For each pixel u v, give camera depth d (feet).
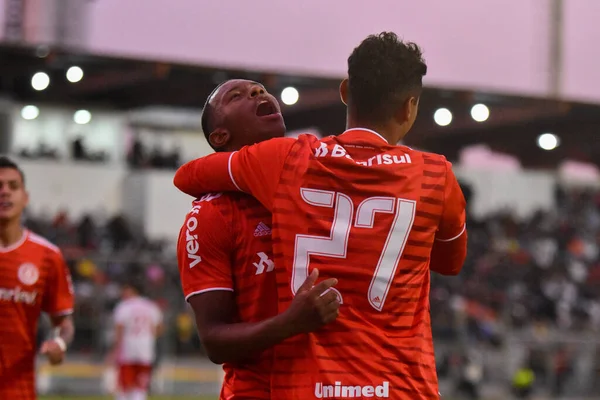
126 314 59.21
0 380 25.13
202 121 14.44
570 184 138.51
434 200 12.59
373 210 12.25
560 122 81.10
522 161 127.13
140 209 113.39
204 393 76.43
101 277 82.53
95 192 113.19
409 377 12.16
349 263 12.13
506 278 97.55
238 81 14.35
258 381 12.84
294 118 79.41
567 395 81.97
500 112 77.51
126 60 60.95
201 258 13.06
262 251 12.94
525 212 131.03
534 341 82.43
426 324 12.66
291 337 12.13
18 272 25.29
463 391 77.20
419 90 13.01
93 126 116.78
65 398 69.10
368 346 12.02
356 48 13.04
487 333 81.82
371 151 12.55
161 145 122.31
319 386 11.94
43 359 73.15
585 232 122.42
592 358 83.61
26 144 112.68
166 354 78.69
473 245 106.11
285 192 12.41
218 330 12.49
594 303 100.73
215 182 13.07
